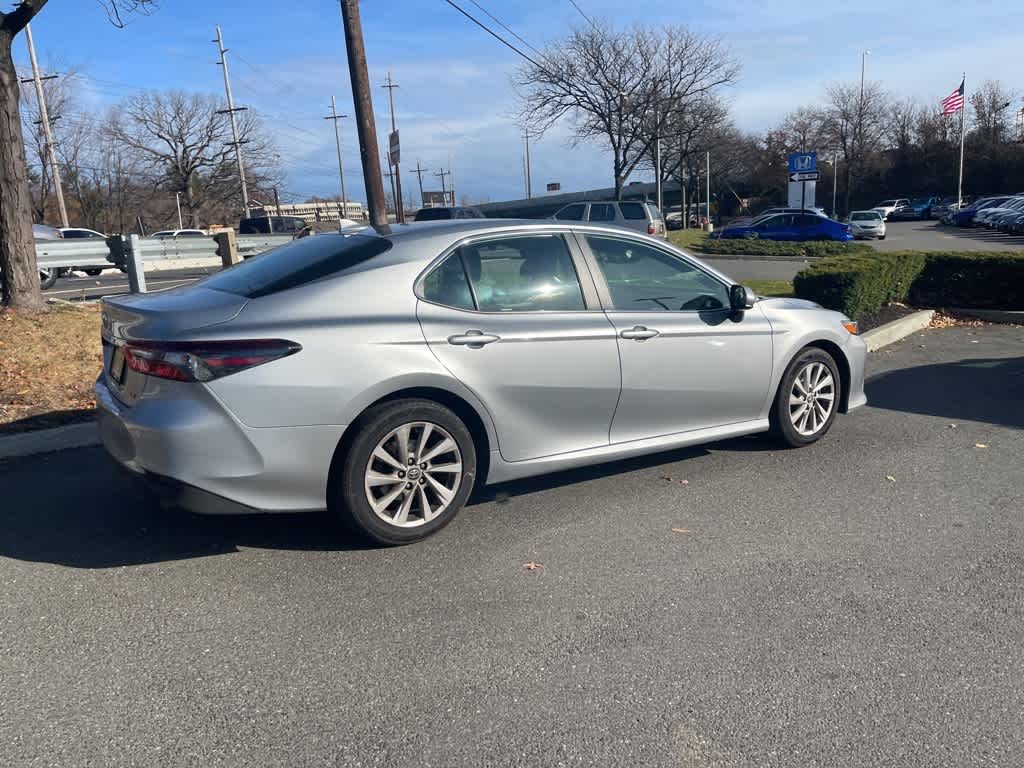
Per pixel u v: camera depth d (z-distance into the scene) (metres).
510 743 2.79
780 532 4.59
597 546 4.39
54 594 3.81
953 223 45.94
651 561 4.21
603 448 4.96
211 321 3.88
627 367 4.92
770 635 3.49
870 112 63.09
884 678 3.18
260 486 3.91
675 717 2.93
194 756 2.71
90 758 2.69
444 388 4.26
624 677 3.18
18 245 9.47
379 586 3.91
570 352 4.68
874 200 72.62
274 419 3.86
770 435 6.02
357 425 4.09
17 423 6.21
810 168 36.94
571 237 4.95
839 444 6.25
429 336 4.23
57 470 5.58
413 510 4.35
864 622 3.61
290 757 2.71
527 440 4.65
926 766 2.69
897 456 5.97
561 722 2.90
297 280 4.20
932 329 12.00
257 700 3.02
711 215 67.56
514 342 4.48
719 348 5.36
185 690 3.08
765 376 5.66
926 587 3.94
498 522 4.70
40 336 8.51
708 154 52.97
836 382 6.19
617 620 3.61
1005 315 12.41
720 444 6.23
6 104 9.16
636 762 2.70
